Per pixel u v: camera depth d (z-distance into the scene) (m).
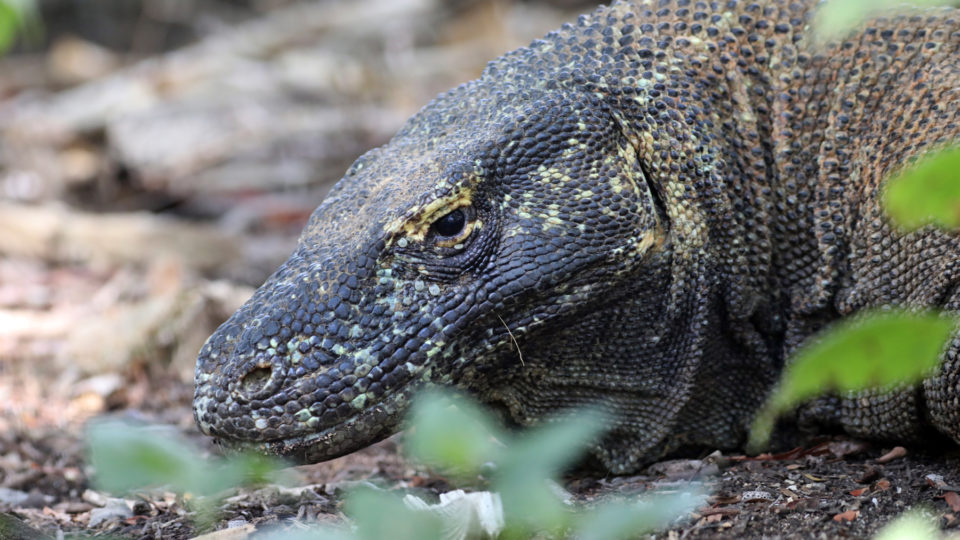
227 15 40.72
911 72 10.04
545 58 10.20
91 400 15.16
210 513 9.37
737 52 10.25
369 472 11.75
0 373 16.11
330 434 8.84
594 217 9.38
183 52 35.56
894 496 8.73
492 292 9.16
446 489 10.62
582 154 9.51
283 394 8.72
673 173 9.78
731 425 10.59
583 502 9.25
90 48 39.25
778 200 10.14
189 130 27.89
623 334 9.83
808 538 8.02
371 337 8.92
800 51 10.27
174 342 16.34
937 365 9.20
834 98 10.17
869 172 9.95
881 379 4.86
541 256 9.21
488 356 9.32
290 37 33.72
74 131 29.31
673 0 10.41
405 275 9.08
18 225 22.14
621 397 10.06
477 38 33.31
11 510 10.84
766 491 8.99
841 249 10.07
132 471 5.22
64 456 12.86
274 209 24.61
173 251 21.41
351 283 8.96
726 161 9.99
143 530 9.54
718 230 9.94
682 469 10.09
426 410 6.05
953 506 8.30
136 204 26.94
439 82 31.42
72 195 27.52
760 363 10.34
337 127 27.83
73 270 21.41
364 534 7.14
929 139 9.69
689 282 9.85
